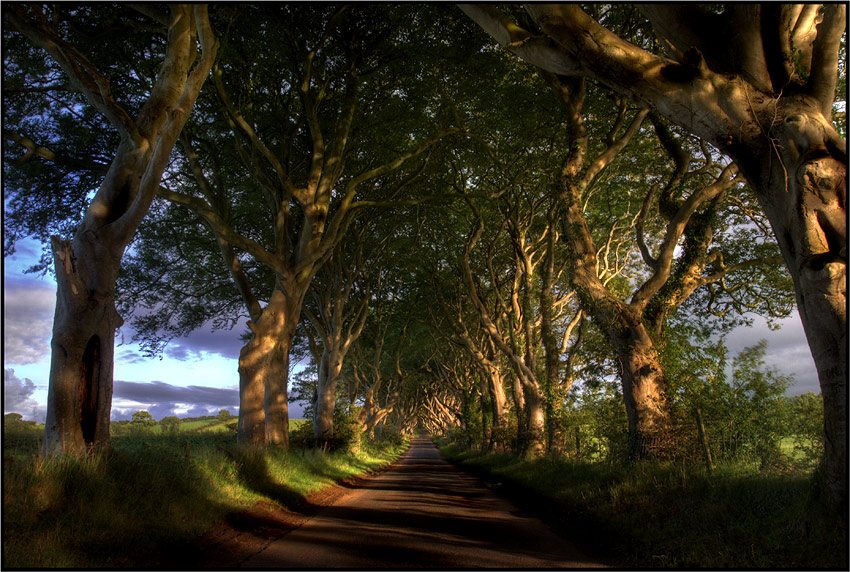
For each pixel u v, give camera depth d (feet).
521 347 81.41
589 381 52.24
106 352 31.63
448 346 163.43
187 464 32.76
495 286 84.79
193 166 58.59
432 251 103.86
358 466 88.33
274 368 65.10
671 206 48.06
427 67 61.00
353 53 59.41
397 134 69.72
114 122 33.06
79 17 45.85
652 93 23.95
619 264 84.43
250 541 25.66
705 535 23.24
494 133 70.49
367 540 26.84
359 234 89.30
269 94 61.67
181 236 75.92
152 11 39.73
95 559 18.86
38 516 20.83
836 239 21.43
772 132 22.88
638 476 35.47
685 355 44.80
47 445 28.76
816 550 18.72
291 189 58.85
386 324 128.36
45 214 56.70
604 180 69.36
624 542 25.55
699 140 53.83
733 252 60.13
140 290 79.05
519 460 75.97
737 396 41.83
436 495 51.55
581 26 23.49
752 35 23.41
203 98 55.57
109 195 33.04
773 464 32.12
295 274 61.46
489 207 83.46
